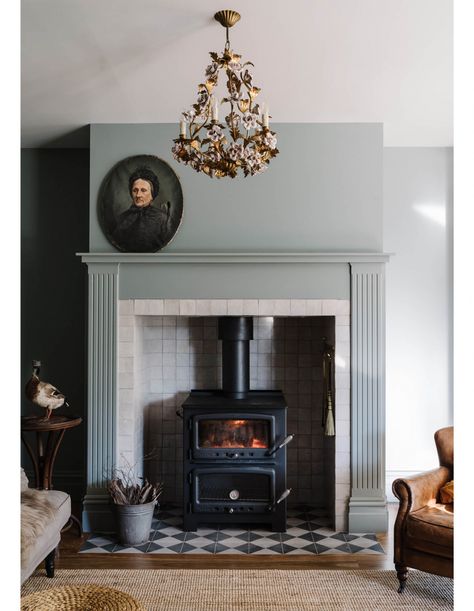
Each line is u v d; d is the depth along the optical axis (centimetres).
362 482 436
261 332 512
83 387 511
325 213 445
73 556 386
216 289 440
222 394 489
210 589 338
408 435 510
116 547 403
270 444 434
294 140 446
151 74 358
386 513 432
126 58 336
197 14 286
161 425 512
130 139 446
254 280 440
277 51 326
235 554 391
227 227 445
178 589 338
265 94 390
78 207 514
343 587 341
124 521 401
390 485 507
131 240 443
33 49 325
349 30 302
